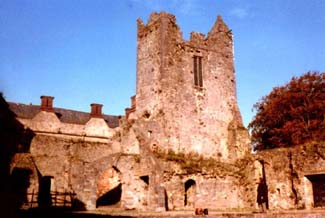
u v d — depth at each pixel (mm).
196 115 29984
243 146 30359
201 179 26969
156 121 28344
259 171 28406
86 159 33844
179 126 28922
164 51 29734
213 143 30188
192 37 31609
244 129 30984
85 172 24797
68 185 32281
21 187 28516
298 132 35000
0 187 11422
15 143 31859
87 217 17016
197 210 18750
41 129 40906
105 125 45562
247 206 28188
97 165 25438
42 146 32750
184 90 29938
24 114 42812
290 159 26125
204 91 30953
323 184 24344
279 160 26859
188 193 27188
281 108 38094
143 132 27844
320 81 37656
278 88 40094
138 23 33281
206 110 30625
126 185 26594
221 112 31391
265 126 39625
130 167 27031
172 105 29031
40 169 31875
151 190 25078
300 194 25078
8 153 17562
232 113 31969
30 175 28781
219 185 27703
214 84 31703
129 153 28266
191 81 30500
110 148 35062
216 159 29906
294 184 25562
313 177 24922
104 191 33406
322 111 35875
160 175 24625
